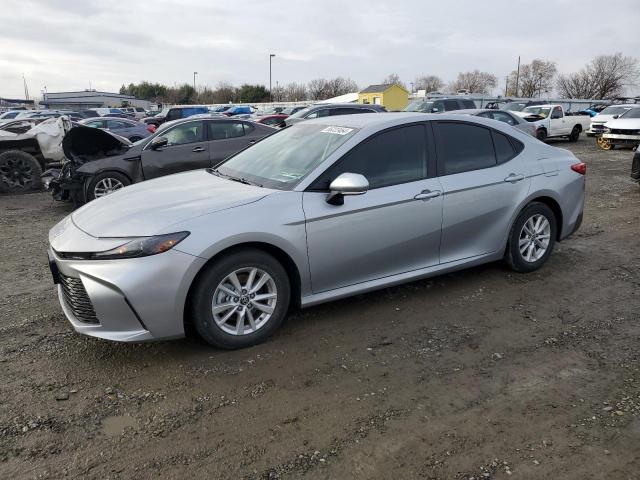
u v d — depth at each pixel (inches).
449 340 148.0
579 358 138.6
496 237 185.5
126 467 97.8
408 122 168.6
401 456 101.4
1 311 167.6
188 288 128.6
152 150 348.8
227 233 131.5
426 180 167.2
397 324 157.5
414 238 164.6
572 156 210.4
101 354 138.7
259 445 104.2
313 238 145.2
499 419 112.8
